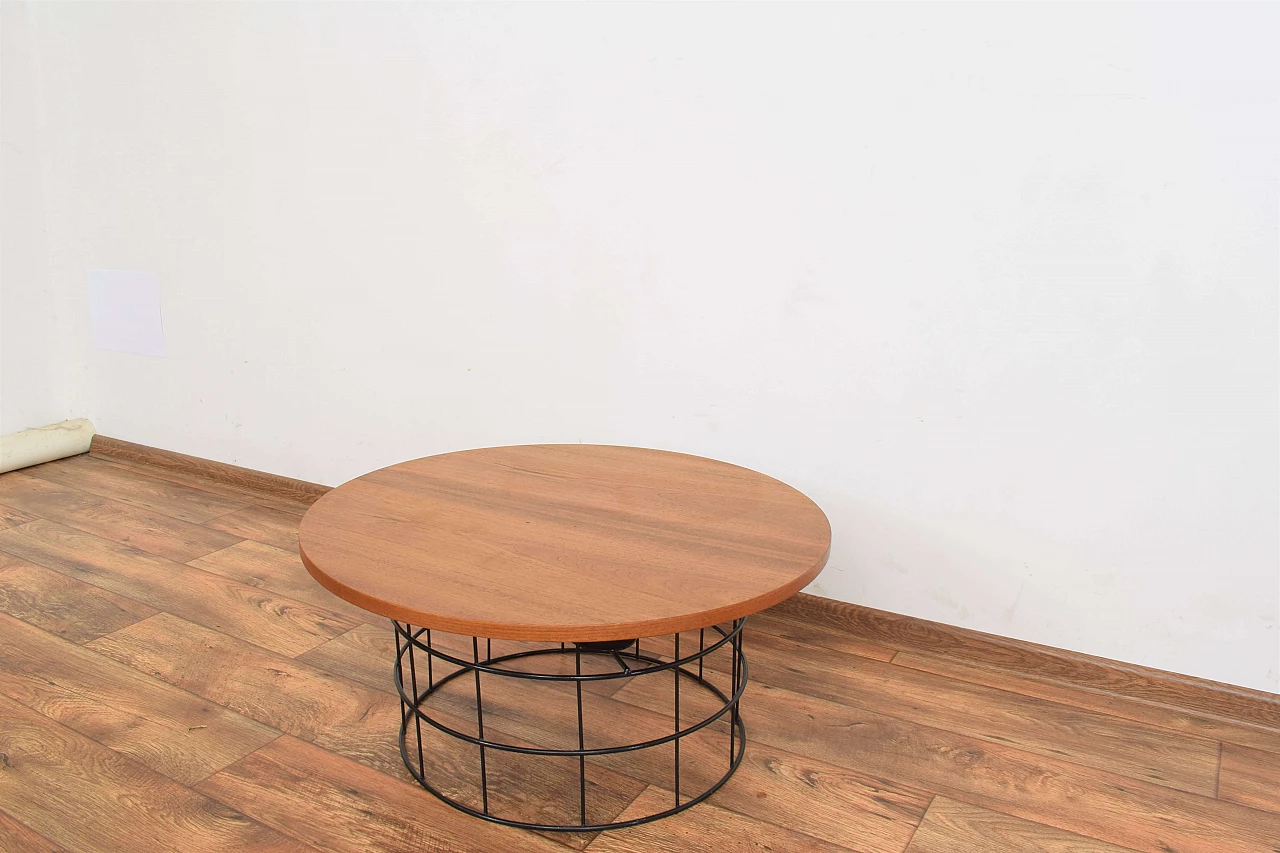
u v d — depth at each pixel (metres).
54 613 2.45
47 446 3.62
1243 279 1.84
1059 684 2.14
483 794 1.68
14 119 3.46
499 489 1.95
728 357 2.38
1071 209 1.95
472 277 2.72
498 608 1.41
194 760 1.85
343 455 3.15
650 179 2.37
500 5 2.47
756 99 2.20
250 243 3.13
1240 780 1.80
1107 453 2.02
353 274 2.94
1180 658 2.05
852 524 2.33
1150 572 2.04
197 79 3.08
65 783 1.77
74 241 3.58
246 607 2.50
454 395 2.85
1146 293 1.92
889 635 2.32
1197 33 1.78
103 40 3.26
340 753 1.88
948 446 2.18
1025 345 2.05
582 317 2.56
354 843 1.62
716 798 1.74
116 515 3.13
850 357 2.23
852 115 2.11
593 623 1.37
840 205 2.16
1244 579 1.96
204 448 3.50
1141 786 1.78
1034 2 1.89
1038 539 2.13
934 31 1.99
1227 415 1.90
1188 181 1.84
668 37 2.27
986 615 2.23
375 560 1.58
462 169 2.65
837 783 1.78
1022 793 1.76
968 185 2.03
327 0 2.74
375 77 2.73
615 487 1.96
